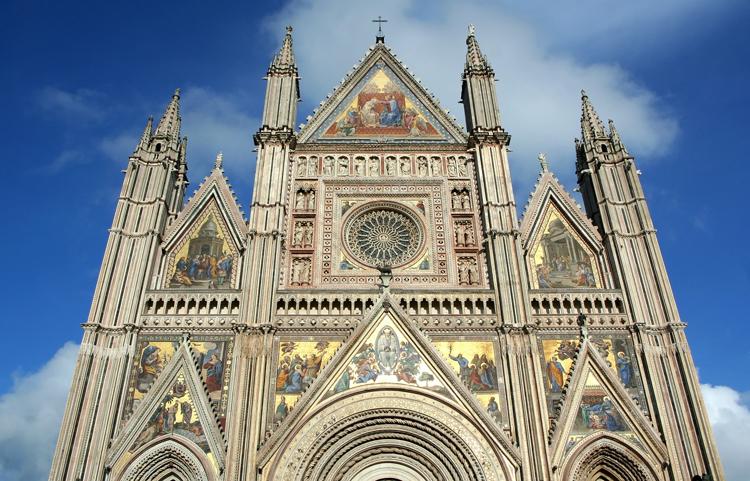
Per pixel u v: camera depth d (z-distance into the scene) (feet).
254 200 148.36
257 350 128.36
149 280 138.72
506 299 135.74
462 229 151.43
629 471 119.96
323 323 133.80
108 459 116.57
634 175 152.87
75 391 121.29
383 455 123.44
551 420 123.65
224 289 138.62
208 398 122.83
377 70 175.32
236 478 114.42
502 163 155.22
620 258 142.31
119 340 129.08
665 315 134.10
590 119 165.37
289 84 169.27
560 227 151.53
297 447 118.93
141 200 147.95
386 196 155.63
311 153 161.38
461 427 121.90
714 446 118.32
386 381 126.52
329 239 148.97
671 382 126.93
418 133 165.89
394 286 142.82
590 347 129.90
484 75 171.32
